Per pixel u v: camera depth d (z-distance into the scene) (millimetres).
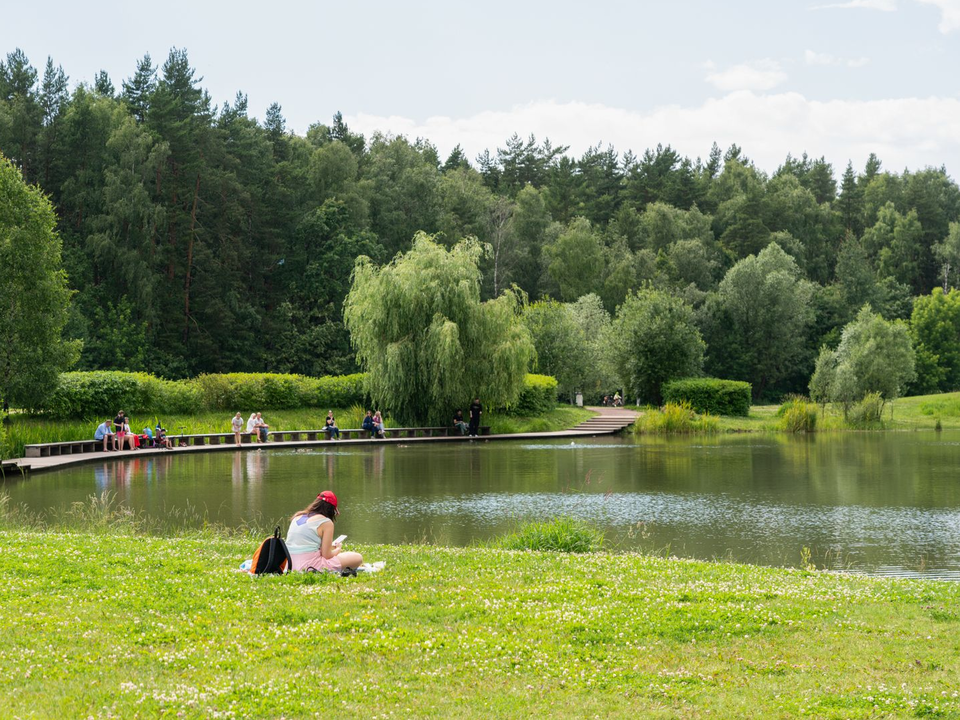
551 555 13102
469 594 9852
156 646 7895
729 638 8359
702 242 112625
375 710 6477
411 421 46812
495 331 45844
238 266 80625
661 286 97750
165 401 45188
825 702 6711
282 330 81000
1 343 34750
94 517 19234
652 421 49656
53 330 36031
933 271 124125
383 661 7527
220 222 80500
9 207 35188
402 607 9297
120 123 76188
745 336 96562
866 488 26000
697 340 61219
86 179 74125
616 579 10906
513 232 107000
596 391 73125
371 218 96688
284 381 49156
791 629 8680
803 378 103062
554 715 6441
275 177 88062
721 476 29016
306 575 10555
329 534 11039
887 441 43938
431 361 44562
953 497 24156
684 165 138500
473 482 27422
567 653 7832
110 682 6934
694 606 9469
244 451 38688
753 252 115250
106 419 39938
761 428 52125
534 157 144000
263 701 6570
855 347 60219
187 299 76438
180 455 36562
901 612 9375
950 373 99938
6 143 72562
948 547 17297
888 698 6762
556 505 22625
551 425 50344
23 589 9789
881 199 136875
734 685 7078
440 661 7551
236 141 88500
